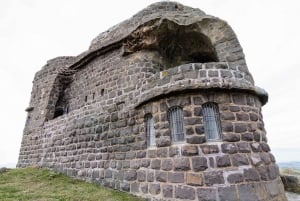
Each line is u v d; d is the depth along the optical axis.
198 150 7.05
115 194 8.30
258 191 6.67
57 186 9.57
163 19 10.74
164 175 7.46
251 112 7.86
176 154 7.37
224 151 6.98
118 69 12.17
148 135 8.82
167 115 8.07
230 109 7.55
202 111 7.57
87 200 7.43
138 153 8.80
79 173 11.23
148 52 11.74
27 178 11.29
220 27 10.39
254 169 6.97
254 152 7.28
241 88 7.70
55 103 16.52
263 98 8.85
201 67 8.07
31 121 17.31
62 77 17.22
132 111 9.84
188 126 7.41
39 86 18.06
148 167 8.12
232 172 6.70
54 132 14.36
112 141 10.24
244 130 7.44
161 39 11.55
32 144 16.08
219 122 7.49
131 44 11.76
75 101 15.02
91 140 11.35
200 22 10.54
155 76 9.09
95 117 11.80
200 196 6.47
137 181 8.35
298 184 11.45
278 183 7.43
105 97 12.03
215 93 7.68
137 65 11.38
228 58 9.70
